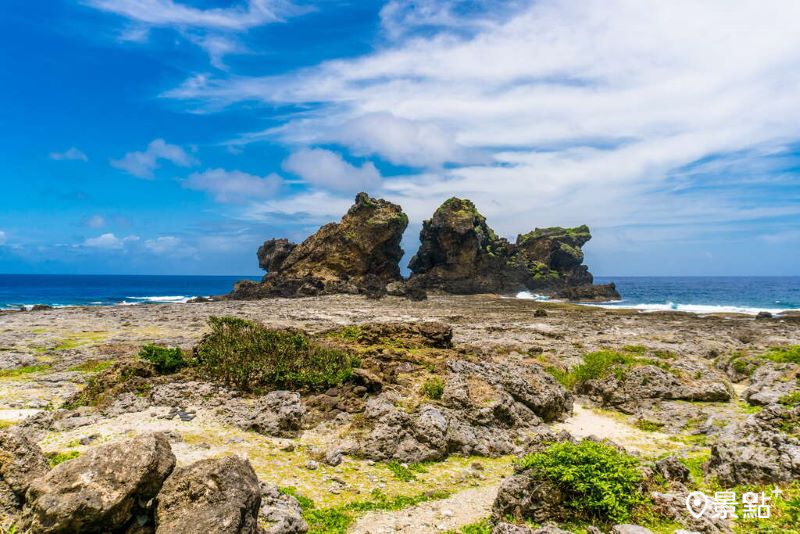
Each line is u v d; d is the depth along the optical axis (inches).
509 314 2699.3
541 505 414.6
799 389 826.2
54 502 289.1
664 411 848.9
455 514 460.8
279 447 605.3
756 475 458.3
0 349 1350.9
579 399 974.4
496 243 4869.6
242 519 302.0
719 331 2006.6
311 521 431.5
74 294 5590.6
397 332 1139.9
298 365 830.5
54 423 637.9
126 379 798.5
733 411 808.9
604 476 410.0
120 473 305.9
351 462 590.6
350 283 3804.1
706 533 366.9
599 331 1948.8
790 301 4569.4
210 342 903.7
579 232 5531.5
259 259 4677.7
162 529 297.3
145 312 2512.3
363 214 4210.1
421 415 669.3
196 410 703.1
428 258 4753.9
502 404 756.0
